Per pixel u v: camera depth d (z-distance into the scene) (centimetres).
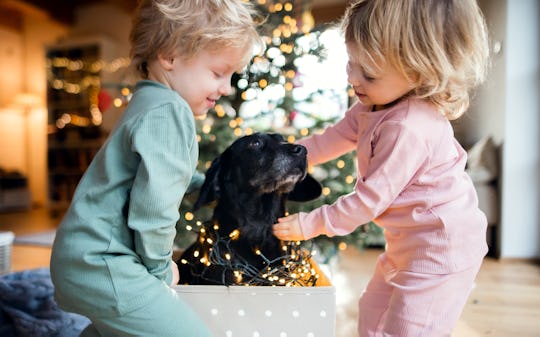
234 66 95
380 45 90
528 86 281
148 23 92
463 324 156
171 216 83
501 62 292
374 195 92
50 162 592
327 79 229
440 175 97
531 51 280
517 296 193
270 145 108
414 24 89
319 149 122
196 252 106
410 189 98
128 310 81
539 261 277
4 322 132
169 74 92
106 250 81
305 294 93
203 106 96
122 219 85
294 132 224
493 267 260
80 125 582
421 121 94
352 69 98
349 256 278
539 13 278
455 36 90
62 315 132
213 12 89
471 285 98
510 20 281
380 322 105
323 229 95
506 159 283
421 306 94
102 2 595
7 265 187
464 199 100
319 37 226
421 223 96
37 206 628
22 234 351
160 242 83
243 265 100
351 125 117
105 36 567
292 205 196
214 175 110
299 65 228
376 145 96
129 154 85
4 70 617
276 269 98
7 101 623
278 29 221
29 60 635
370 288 111
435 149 96
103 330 88
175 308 85
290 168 105
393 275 102
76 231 83
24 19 633
